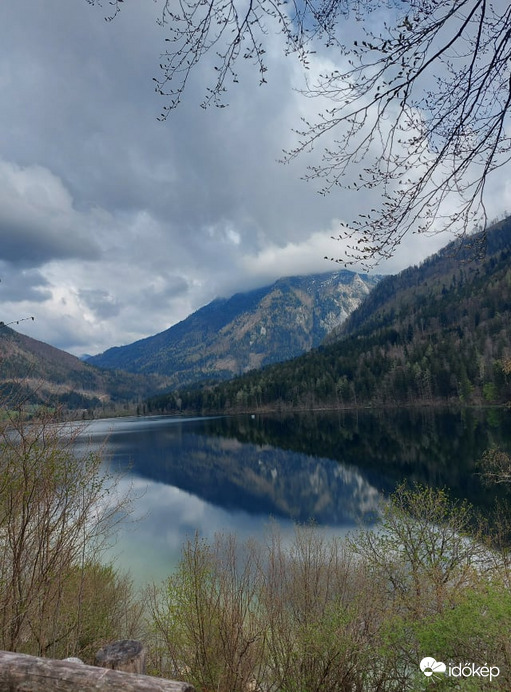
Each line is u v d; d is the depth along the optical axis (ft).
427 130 8.79
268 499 116.37
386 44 7.95
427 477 109.70
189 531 84.64
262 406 485.56
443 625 15.72
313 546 32.58
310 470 149.69
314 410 413.39
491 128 8.46
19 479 14.60
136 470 167.43
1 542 15.57
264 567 28.81
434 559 31.40
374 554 33.71
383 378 397.19
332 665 19.63
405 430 215.31
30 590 15.11
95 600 26.50
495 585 23.31
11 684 6.53
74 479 16.53
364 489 112.27
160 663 25.08
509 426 177.99
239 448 219.82
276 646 21.58
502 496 79.30
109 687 6.17
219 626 21.30
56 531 16.48
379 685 18.99
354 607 21.21
